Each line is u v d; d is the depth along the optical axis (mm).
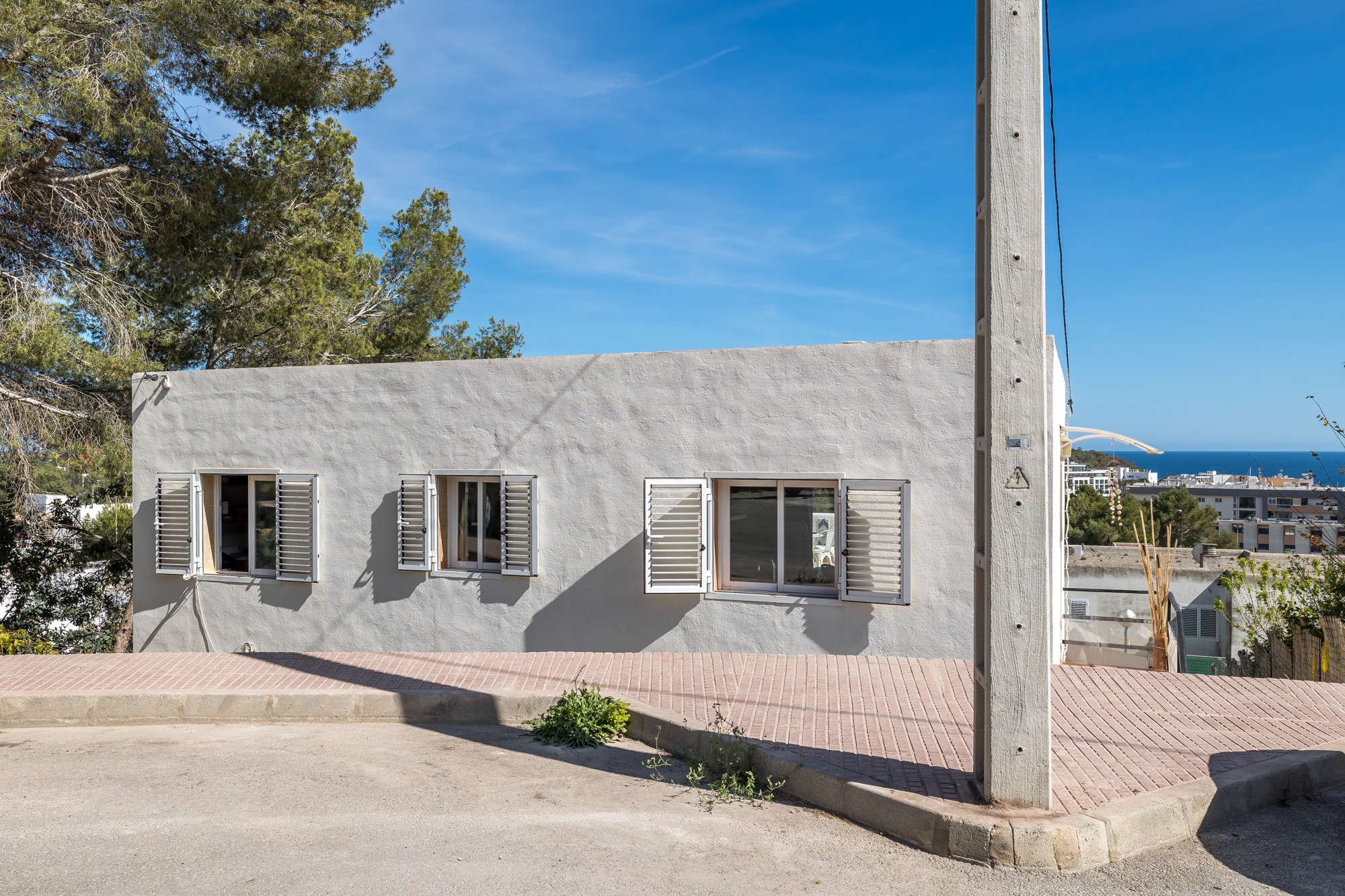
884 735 6742
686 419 10609
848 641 9969
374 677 8930
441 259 24016
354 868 4711
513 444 11289
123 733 7699
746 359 10398
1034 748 5035
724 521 10672
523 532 11164
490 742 7430
